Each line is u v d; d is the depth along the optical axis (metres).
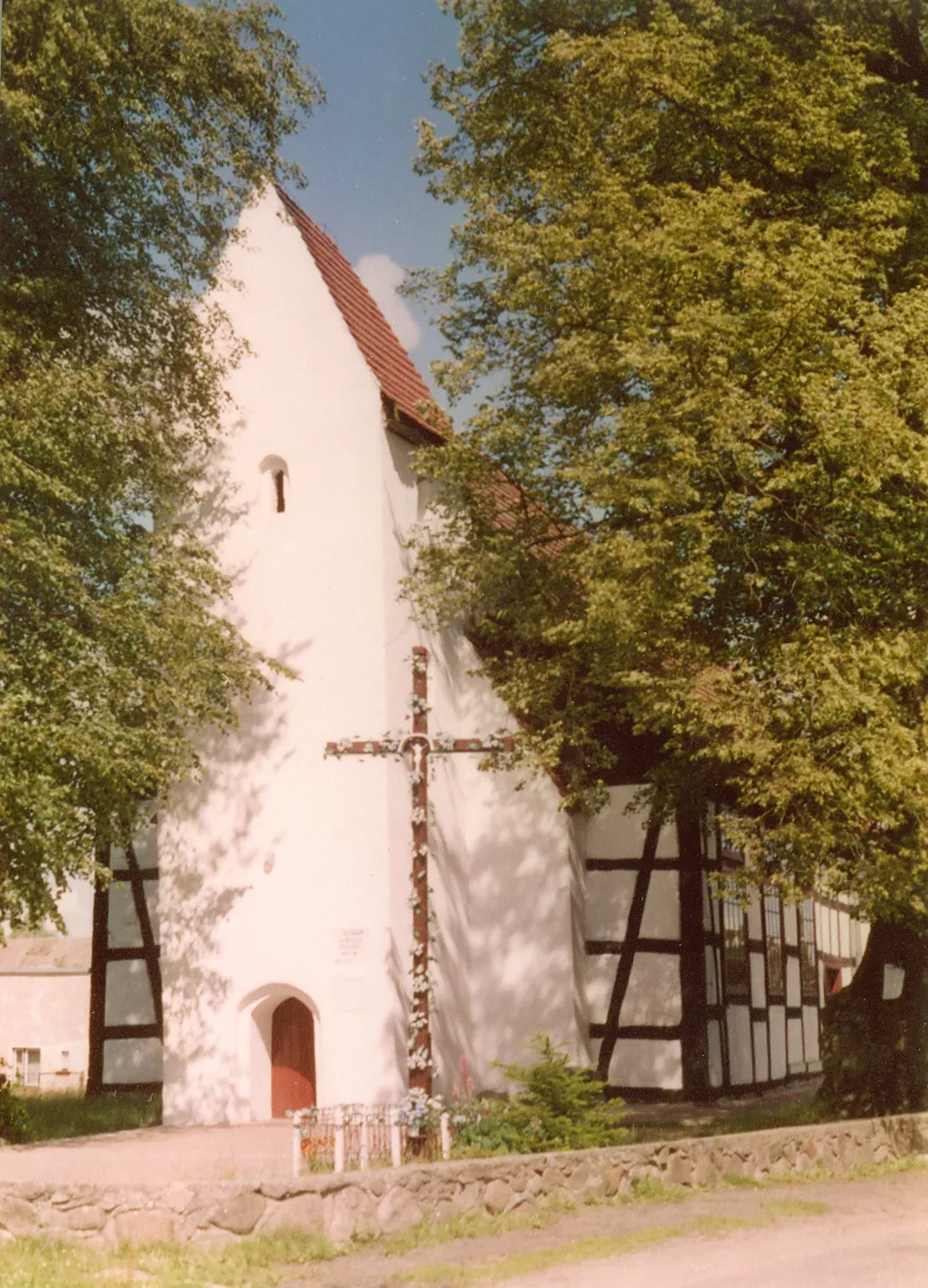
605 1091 21.88
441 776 21.92
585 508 17.75
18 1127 18.34
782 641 15.94
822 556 15.63
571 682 18.61
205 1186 10.39
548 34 18.84
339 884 20.42
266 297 22.70
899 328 15.71
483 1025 21.92
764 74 17.12
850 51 17.55
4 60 17.00
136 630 17.41
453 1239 10.86
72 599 17.02
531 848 22.09
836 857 15.91
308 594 21.52
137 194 19.28
